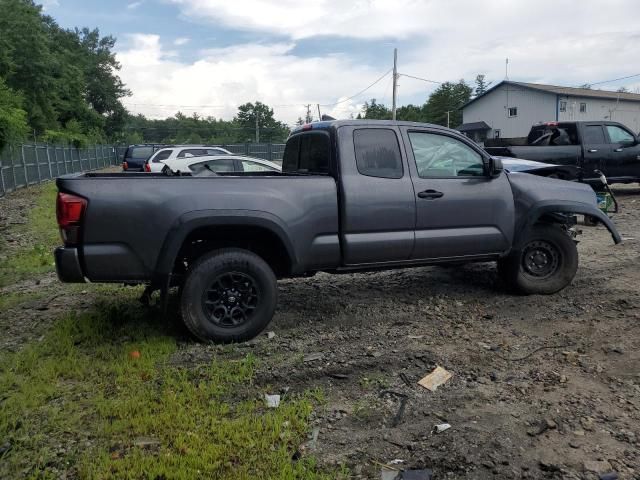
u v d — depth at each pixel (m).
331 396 3.69
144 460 2.90
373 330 4.91
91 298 5.95
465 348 4.46
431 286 6.30
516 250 5.73
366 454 3.01
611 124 13.03
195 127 109.19
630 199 13.94
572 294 5.87
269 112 99.38
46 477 2.81
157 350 4.35
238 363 4.12
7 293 6.41
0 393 3.71
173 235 4.27
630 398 3.59
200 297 4.44
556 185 5.88
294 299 5.83
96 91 63.00
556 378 3.90
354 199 4.85
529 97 46.56
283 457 2.95
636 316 5.09
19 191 19.38
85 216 4.15
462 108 53.53
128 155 24.66
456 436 3.14
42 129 37.56
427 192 5.17
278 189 4.61
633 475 2.79
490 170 5.45
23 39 35.88
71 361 4.14
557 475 2.80
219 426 3.25
